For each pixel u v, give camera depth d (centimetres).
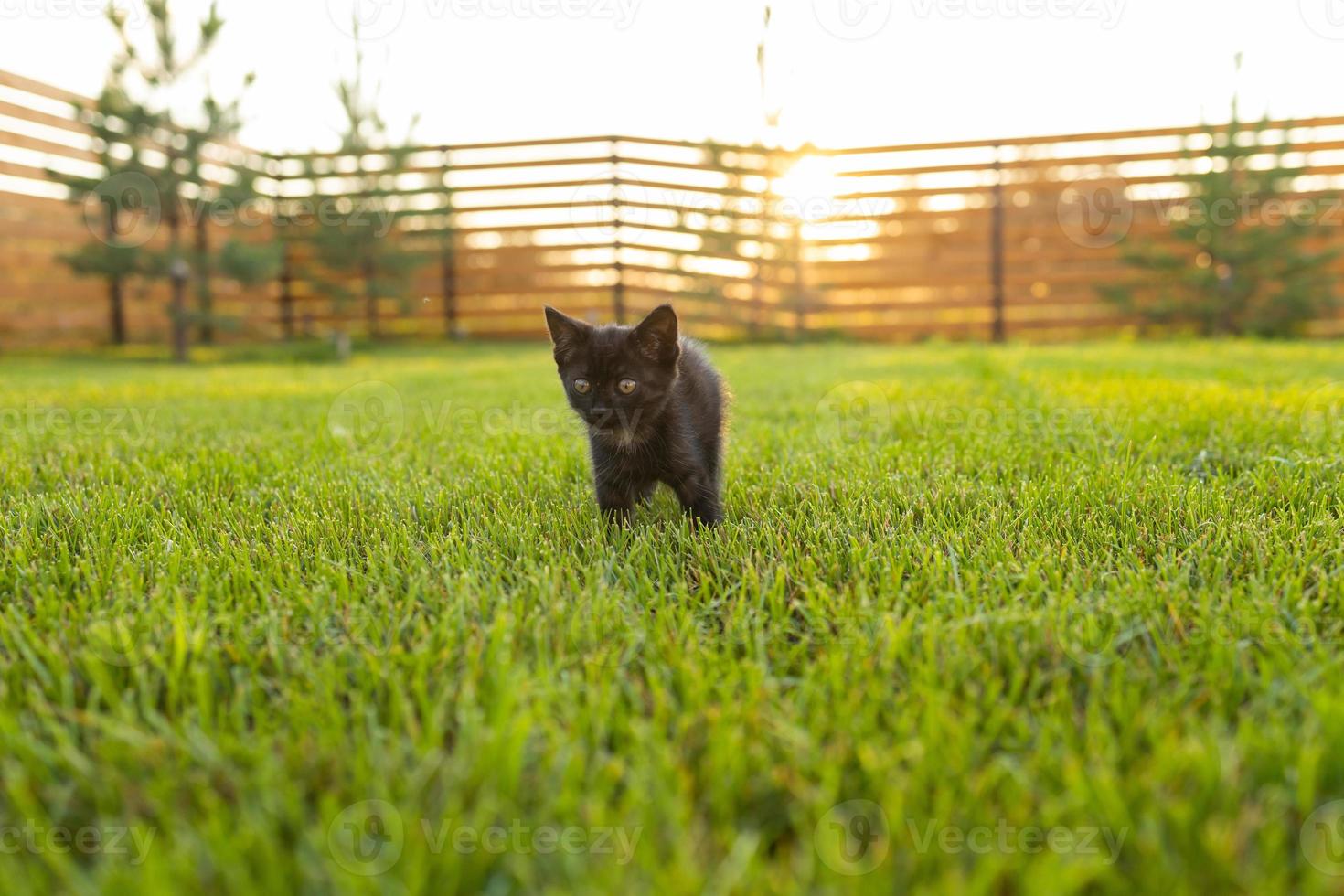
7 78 986
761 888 94
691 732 124
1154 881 92
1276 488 255
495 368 902
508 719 124
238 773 114
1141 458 297
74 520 245
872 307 1308
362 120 1273
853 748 119
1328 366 683
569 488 303
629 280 1319
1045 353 909
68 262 1010
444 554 205
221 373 876
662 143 1272
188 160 1042
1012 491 260
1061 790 111
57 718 132
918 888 93
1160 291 1216
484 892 97
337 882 94
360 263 1318
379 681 140
